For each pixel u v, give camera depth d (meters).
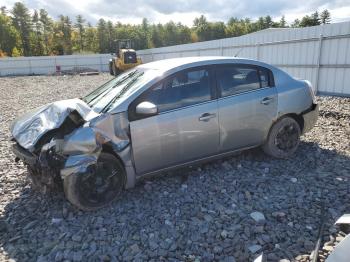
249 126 4.25
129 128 3.46
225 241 2.84
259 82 4.35
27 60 35.94
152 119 3.55
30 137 3.37
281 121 4.52
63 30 78.50
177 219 3.22
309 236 2.85
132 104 3.49
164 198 3.65
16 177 4.38
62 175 3.17
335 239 2.74
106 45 79.25
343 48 10.57
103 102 3.72
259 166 4.45
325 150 5.05
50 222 3.26
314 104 4.86
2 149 5.72
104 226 3.15
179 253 2.71
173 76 3.76
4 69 35.19
